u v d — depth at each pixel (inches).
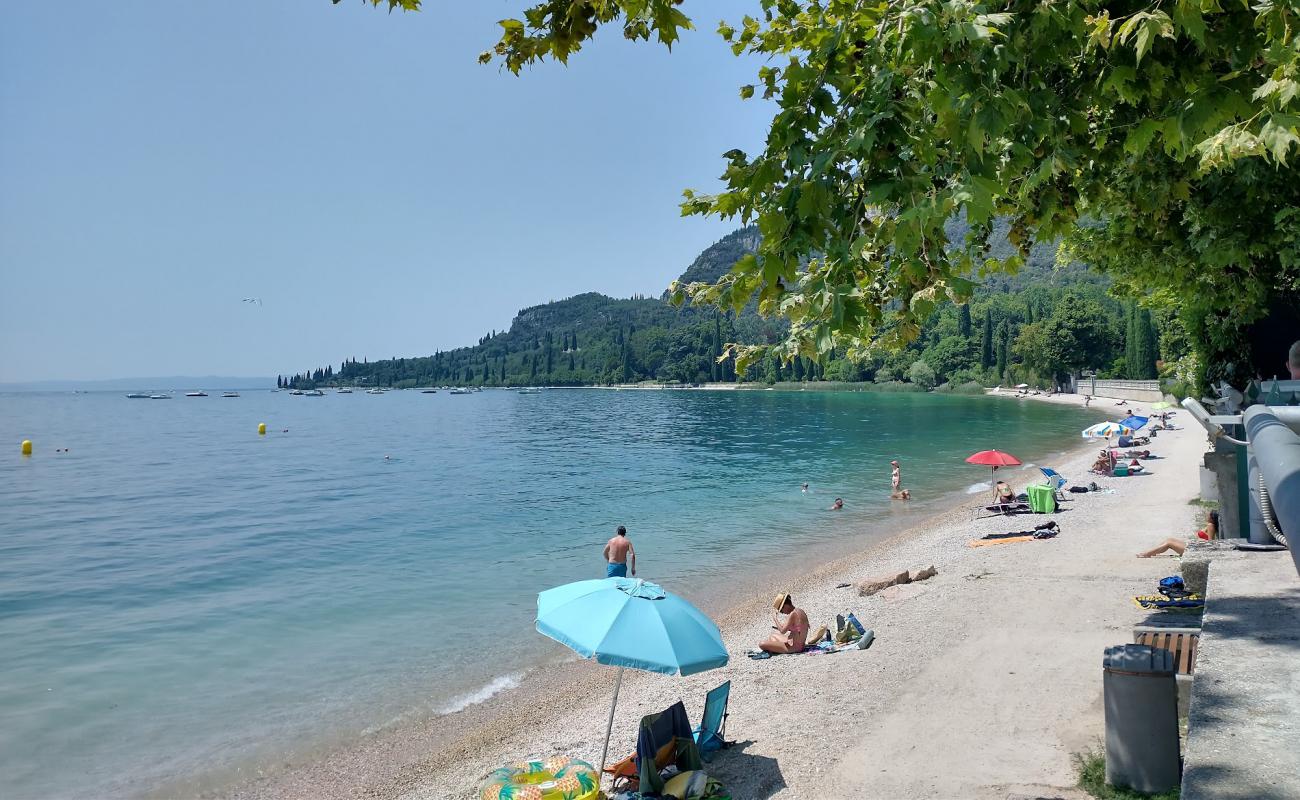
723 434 3117.6
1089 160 236.1
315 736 468.1
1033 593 599.2
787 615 585.9
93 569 965.8
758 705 443.2
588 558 979.9
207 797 397.4
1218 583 294.2
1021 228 243.8
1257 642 209.9
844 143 144.4
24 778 418.0
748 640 604.4
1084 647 460.8
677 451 2463.1
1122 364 4783.5
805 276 147.8
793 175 148.2
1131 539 778.8
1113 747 271.3
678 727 354.3
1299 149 223.0
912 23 142.5
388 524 1270.9
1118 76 175.0
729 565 904.9
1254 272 402.0
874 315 163.6
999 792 298.8
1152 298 783.7
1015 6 165.9
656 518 1254.9
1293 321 451.5
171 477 2059.5
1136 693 265.3
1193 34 150.5
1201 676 187.0
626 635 324.5
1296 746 146.9
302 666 593.6
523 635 660.7
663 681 526.3
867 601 665.6
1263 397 183.3
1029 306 6486.2
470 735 463.5
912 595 654.5
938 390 6697.8
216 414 6461.6
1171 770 264.1
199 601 799.1
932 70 161.6
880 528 1094.4
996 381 6225.4
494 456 2485.2
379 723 485.4
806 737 384.5
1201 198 346.6
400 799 389.4
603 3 168.7
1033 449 2113.7
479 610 744.3
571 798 318.7
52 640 667.4
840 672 479.2
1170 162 297.6
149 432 4124.0
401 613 738.2
